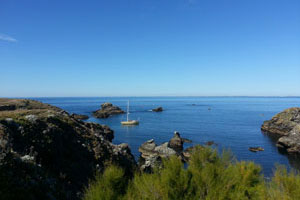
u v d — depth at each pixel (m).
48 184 8.92
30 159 9.69
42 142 12.22
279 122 59.06
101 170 13.40
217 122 83.56
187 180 5.66
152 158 18.48
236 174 6.43
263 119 92.81
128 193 5.42
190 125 76.00
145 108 171.75
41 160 10.92
